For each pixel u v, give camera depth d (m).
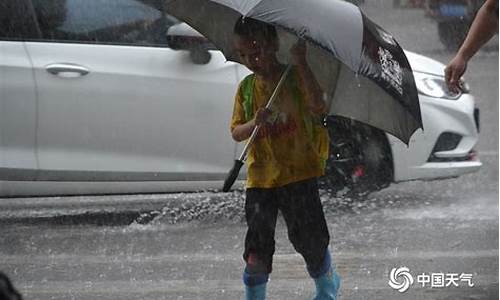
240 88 12.59
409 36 46.59
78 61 18.33
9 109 18.11
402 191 21.44
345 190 19.44
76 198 21.25
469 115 19.73
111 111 18.38
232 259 16.70
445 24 43.97
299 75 12.23
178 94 18.55
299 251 12.64
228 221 19.27
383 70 11.54
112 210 20.14
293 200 12.41
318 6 11.55
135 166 18.55
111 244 17.70
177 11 13.05
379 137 19.20
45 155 18.28
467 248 17.09
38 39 18.41
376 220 19.00
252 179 12.48
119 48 18.55
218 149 18.75
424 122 19.23
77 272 15.97
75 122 18.31
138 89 18.44
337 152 19.31
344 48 11.31
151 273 15.91
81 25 18.61
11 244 17.70
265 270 12.55
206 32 13.09
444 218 19.20
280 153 12.34
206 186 18.94
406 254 16.77
